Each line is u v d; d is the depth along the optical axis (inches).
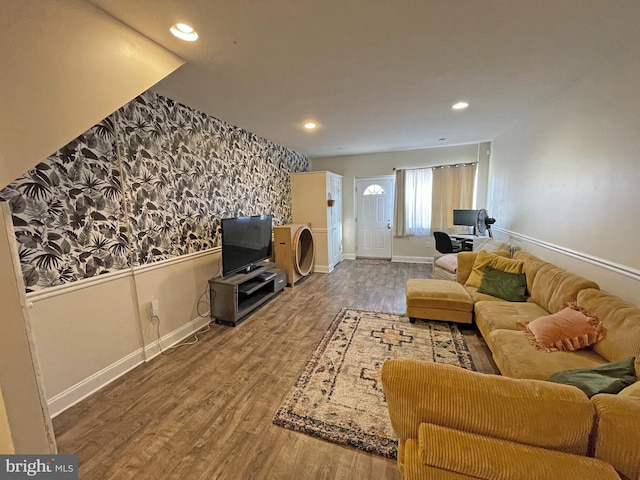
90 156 77.8
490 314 91.4
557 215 105.6
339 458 56.4
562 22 63.9
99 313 80.3
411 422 34.6
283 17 59.9
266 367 88.0
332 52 74.9
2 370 45.5
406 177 229.0
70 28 53.0
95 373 79.1
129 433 63.3
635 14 61.0
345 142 189.6
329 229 210.7
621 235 74.1
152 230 97.3
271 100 107.7
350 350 96.7
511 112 129.7
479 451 29.7
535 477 27.6
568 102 99.1
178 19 59.8
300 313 131.1
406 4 56.8
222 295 118.3
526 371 60.1
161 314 100.6
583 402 30.3
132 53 63.3
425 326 114.5
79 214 75.5
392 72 87.4
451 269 151.0
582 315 69.4
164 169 101.8
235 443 60.2
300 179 208.8
